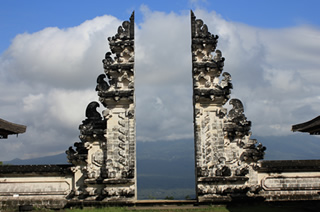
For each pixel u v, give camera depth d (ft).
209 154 100.73
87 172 99.60
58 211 94.17
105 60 104.83
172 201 99.19
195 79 104.58
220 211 89.45
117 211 90.53
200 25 108.68
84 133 101.40
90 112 104.99
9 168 101.96
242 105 105.50
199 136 101.45
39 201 99.09
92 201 98.17
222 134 101.76
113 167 99.71
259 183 101.96
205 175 98.99
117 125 102.63
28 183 102.37
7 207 98.68
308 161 104.78
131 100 102.83
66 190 101.76
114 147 101.09
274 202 99.45
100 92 102.63
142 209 92.73
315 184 101.96
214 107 103.86
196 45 106.52
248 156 100.73
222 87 103.71
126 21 108.58
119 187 98.78
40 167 102.47
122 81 104.73
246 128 102.27
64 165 104.22
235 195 98.12
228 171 99.19
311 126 86.63
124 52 105.50
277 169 102.12
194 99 104.32
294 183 102.01
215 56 106.11
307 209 90.12
